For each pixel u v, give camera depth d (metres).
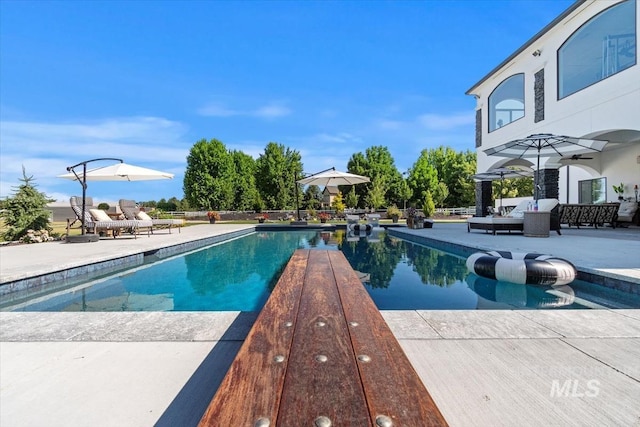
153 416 1.47
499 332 2.35
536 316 2.69
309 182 18.23
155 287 4.91
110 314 2.83
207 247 9.56
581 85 9.88
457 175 39.50
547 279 4.07
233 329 2.48
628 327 2.45
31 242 9.23
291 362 1.24
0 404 1.57
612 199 13.46
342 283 2.75
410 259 7.00
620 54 8.65
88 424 1.42
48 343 2.24
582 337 2.27
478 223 10.27
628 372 1.80
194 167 35.53
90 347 2.18
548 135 8.34
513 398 1.55
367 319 1.77
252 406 0.95
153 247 7.44
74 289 4.79
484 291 4.32
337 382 1.09
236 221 27.45
